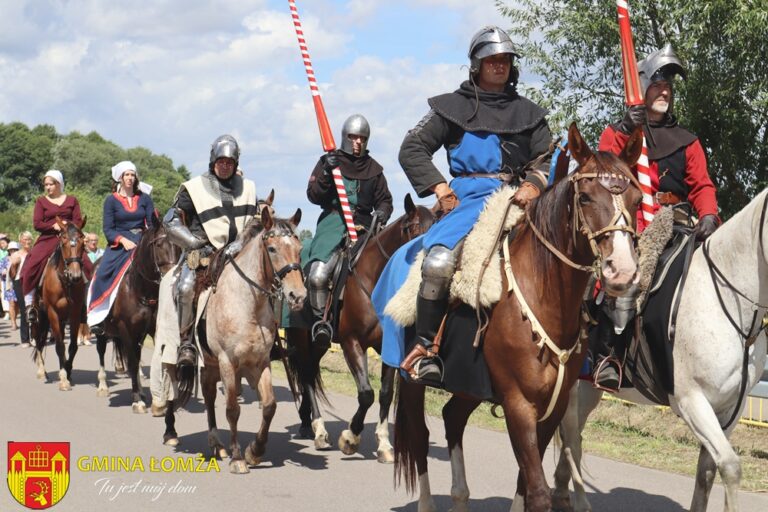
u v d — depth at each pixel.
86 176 80.12
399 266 5.98
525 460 4.79
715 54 13.41
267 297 7.49
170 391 8.47
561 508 6.37
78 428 9.21
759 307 5.04
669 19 13.34
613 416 9.64
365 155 9.00
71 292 11.90
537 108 5.58
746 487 7.11
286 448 8.62
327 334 8.41
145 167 82.44
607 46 13.90
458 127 5.52
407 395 5.83
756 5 12.42
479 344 4.99
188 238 8.01
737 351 5.07
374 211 8.58
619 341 5.56
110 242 11.21
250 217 8.41
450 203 5.42
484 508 6.55
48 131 88.31
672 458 8.16
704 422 5.08
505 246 4.96
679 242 5.52
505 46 5.43
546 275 4.75
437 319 5.21
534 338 4.76
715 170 14.22
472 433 9.29
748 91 13.34
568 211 4.63
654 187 5.91
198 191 8.29
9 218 48.75
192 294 7.91
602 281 4.33
